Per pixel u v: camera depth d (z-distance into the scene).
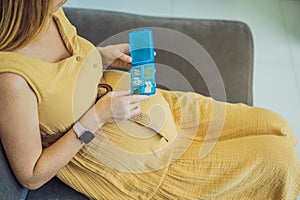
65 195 1.05
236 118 1.14
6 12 0.82
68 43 0.99
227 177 1.01
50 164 0.92
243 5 2.20
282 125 1.13
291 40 2.04
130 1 2.20
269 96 1.81
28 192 1.05
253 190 1.06
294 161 1.03
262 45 2.01
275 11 2.18
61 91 0.92
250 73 1.44
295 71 1.91
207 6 2.19
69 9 1.54
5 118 0.84
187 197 1.02
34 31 0.84
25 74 0.84
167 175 1.03
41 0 0.82
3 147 0.90
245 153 1.03
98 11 1.54
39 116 0.92
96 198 1.04
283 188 1.03
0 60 0.83
